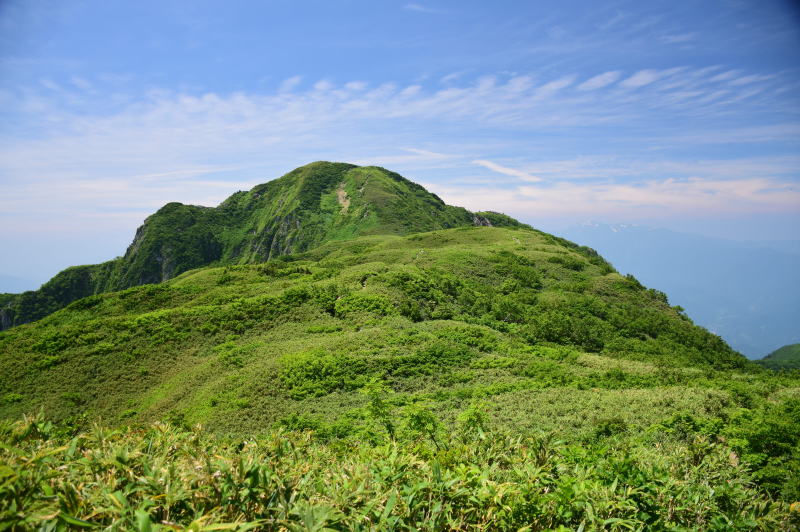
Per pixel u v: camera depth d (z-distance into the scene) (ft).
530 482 16.84
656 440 55.01
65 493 11.89
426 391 102.22
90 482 12.92
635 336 191.01
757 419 44.96
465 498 15.35
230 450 19.01
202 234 619.26
